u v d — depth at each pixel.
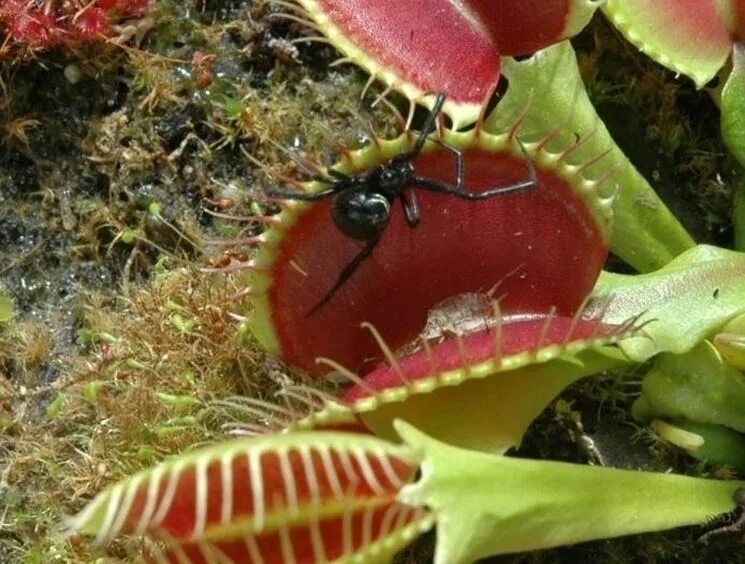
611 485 0.08
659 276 0.09
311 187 0.08
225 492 0.07
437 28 0.09
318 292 0.08
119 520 0.06
